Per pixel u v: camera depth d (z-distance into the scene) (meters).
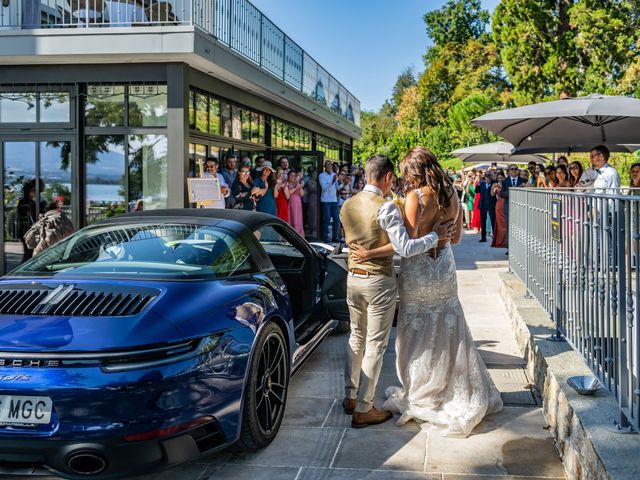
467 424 3.99
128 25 10.17
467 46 62.41
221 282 3.84
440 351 4.20
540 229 5.90
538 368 4.71
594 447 2.86
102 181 10.88
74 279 3.71
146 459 3.07
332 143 25.27
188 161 10.62
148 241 4.16
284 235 5.07
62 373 2.97
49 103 10.84
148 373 3.04
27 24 10.38
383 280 4.14
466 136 53.72
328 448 3.88
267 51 13.86
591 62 33.06
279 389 4.11
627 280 2.94
